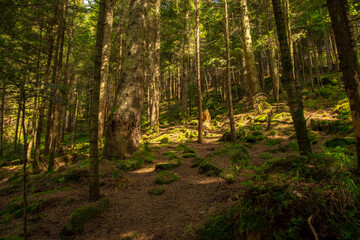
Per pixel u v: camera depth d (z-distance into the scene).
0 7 7.01
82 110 38.84
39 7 8.59
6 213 4.84
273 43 14.64
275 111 14.72
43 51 9.48
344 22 2.55
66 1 9.44
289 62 4.47
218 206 3.95
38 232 3.85
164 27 21.78
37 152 9.45
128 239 3.52
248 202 2.91
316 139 7.89
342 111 10.05
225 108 23.48
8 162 15.18
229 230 2.95
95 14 16.66
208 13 16.67
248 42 17.02
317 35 24.05
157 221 3.98
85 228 3.89
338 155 3.30
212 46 21.12
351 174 2.67
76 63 20.20
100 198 5.10
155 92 19.31
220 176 5.43
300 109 4.38
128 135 8.88
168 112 31.11
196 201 4.48
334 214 2.23
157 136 16.41
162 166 7.06
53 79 8.96
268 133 11.09
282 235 2.31
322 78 20.11
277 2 4.52
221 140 11.55
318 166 3.08
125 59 9.55
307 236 2.20
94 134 4.99
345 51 2.56
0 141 17.89
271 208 2.53
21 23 8.60
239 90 29.17
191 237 3.18
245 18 17.00
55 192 5.46
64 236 3.70
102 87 13.34
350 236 1.98
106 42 13.38
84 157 11.05
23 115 3.30
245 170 5.80
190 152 9.31
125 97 9.15
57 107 11.98
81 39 15.77
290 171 3.19
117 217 4.28
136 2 9.83
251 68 16.95
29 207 4.70
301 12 14.66
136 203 4.87
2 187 7.88
